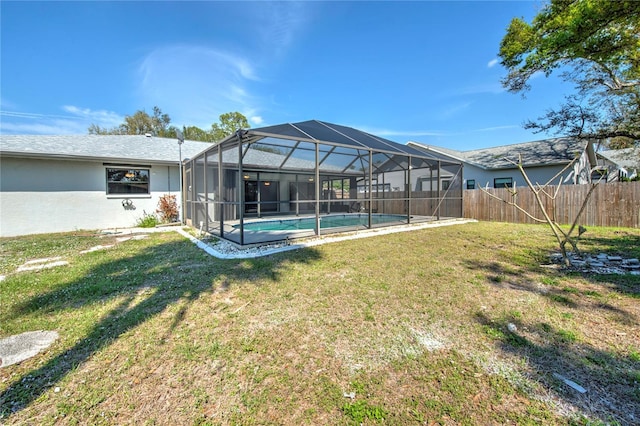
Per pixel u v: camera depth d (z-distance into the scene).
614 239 6.99
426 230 8.95
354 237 7.57
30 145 9.88
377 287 3.79
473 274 4.33
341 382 1.99
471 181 16.83
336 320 2.89
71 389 1.93
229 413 1.73
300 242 6.86
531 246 6.33
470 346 2.41
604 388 1.89
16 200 9.05
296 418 1.69
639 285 3.74
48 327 2.76
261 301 3.36
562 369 2.09
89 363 2.21
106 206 10.55
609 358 2.21
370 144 9.34
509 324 2.76
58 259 5.45
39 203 9.40
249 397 1.86
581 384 1.93
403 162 13.07
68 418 1.70
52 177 9.62
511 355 2.27
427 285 3.86
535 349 2.35
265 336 2.60
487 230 8.94
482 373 2.06
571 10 8.71
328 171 15.65
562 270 4.48
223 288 3.79
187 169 10.90
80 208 10.09
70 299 3.43
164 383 1.99
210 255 5.62
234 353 2.34
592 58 9.62
